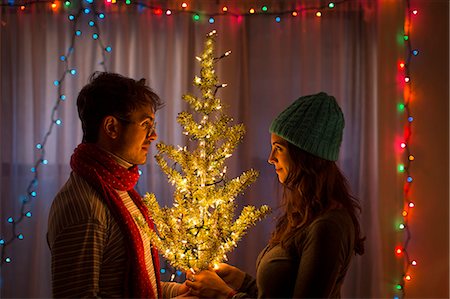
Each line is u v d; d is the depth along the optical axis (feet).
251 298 5.20
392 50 9.37
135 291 4.88
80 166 5.02
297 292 4.57
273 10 9.45
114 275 4.89
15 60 9.29
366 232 9.52
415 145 9.36
